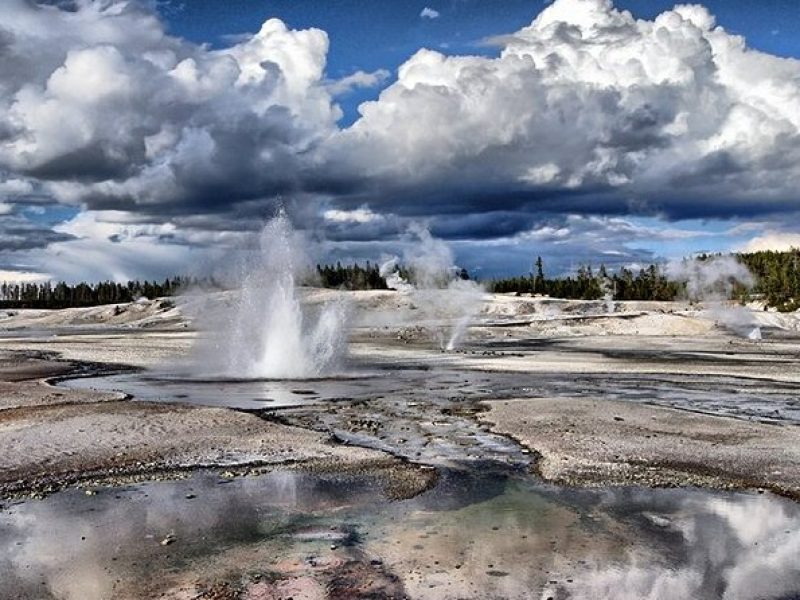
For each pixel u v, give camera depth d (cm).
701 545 1347
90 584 1173
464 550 1321
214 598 1123
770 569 1235
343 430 2411
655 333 9150
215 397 3259
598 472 1842
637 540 1372
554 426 2430
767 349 6619
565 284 17038
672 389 3581
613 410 2775
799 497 1644
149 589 1155
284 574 1215
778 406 3011
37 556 1289
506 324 9725
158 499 1620
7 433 2259
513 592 1146
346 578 1198
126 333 10175
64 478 1781
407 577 1202
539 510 1548
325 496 1642
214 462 1931
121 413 2639
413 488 1705
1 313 17500
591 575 1211
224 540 1368
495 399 3152
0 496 1642
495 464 1933
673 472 1844
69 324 14838
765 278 15425
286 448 2083
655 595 1134
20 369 4700
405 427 2466
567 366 4809
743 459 1964
